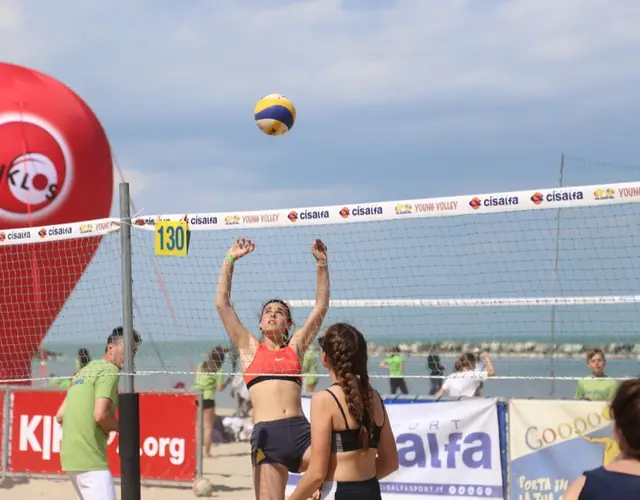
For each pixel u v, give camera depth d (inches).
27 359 413.7
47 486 351.9
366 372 165.0
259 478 203.0
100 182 460.1
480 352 348.2
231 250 224.5
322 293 217.8
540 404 264.1
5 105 429.4
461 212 218.4
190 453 345.4
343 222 228.1
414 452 276.2
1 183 419.2
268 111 241.4
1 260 398.9
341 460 159.8
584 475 108.7
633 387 107.0
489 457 268.2
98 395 227.8
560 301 240.8
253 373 208.8
